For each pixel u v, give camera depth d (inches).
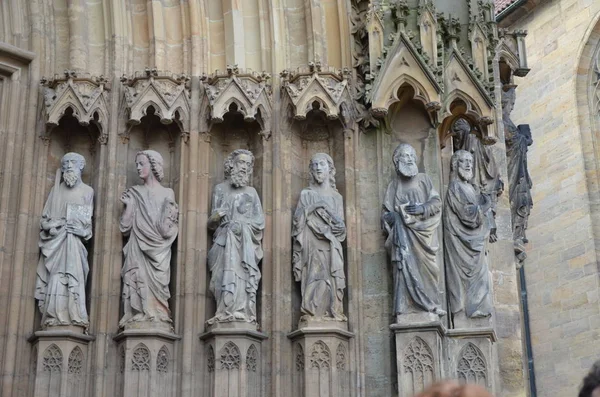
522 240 681.0
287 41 512.4
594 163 974.4
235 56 506.3
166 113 488.4
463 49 501.4
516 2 1063.0
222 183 488.4
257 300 471.2
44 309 460.8
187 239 476.4
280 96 499.8
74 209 475.8
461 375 455.2
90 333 463.5
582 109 994.7
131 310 461.4
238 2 513.7
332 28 514.3
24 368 458.3
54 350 454.0
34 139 494.3
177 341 461.7
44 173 491.2
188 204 482.3
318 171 482.9
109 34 512.1
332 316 460.1
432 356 447.5
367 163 499.2
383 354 466.6
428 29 493.0
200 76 504.7
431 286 459.2
